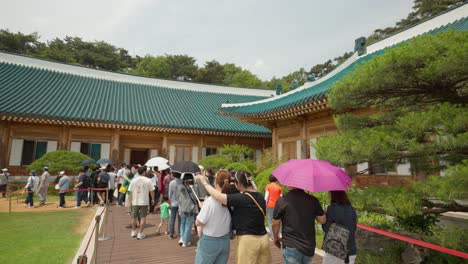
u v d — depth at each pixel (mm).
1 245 7742
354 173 6148
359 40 19703
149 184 9039
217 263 4211
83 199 15250
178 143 25422
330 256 3736
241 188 4355
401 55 4699
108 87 29141
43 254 7016
